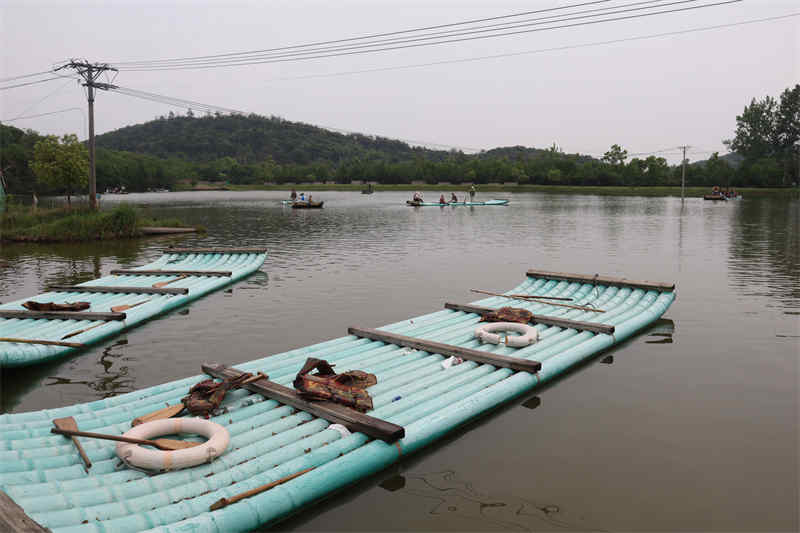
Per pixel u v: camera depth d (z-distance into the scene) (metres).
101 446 6.41
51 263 22.42
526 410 8.02
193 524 4.92
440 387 8.22
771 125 126.00
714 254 23.09
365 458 6.16
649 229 34.38
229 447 6.36
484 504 5.69
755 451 6.66
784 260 21.22
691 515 5.41
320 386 7.55
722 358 10.05
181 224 35.75
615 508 5.55
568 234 31.41
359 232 33.03
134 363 10.14
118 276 18.28
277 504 5.39
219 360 10.22
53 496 5.24
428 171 146.88
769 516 5.38
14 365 9.69
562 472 6.27
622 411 7.89
